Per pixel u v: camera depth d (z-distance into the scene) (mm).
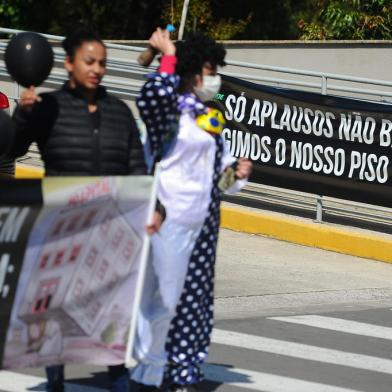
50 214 8312
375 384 11484
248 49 26719
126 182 8641
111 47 21938
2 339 8328
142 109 9453
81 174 9047
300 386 11195
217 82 9891
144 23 44406
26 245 8273
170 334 9922
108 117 9172
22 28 42156
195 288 9859
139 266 8867
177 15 38500
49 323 8570
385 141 18703
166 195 9539
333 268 17891
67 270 8562
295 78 26547
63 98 9094
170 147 9578
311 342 13156
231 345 12742
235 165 10023
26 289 8352
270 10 44531
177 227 9531
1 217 8070
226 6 44281
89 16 43719
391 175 18688
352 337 13547
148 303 9594
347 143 19156
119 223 8734
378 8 33438
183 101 9664
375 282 17109
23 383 10656
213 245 9938
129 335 8914
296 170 19766
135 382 9992
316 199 19922
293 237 19641
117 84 22219
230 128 20500
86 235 8586
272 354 12453
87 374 11039
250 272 17109
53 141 9039
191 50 9742
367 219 19984
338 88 19547
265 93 20047
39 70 8945
